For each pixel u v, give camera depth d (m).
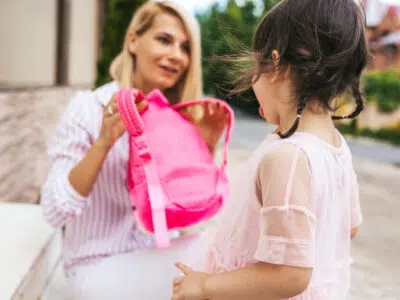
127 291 1.48
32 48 8.34
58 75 9.95
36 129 5.63
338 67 1.08
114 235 1.67
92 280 1.54
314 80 1.06
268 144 1.14
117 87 1.83
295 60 1.08
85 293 1.50
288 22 1.10
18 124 5.16
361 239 4.50
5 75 7.31
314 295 1.13
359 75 1.16
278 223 1.01
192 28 1.89
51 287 1.94
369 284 3.42
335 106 1.14
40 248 1.84
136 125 1.44
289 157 1.04
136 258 1.62
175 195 1.48
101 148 1.46
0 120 4.58
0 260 1.71
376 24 23.23
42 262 1.83
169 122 1.62
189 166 1.54
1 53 7.11
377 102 16.05
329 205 1.11
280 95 1.14
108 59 9.70
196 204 1.50
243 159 8.41
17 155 4.55
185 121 1.69
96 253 1.64
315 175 1.04
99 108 1.68
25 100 5.68
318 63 1.06
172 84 1.95
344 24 1.08
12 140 4.72
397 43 21.67
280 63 1.11
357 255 4.05
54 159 1.60
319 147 1.08
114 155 1.63
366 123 16.16
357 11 1.12
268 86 1.16
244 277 1.07
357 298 3.17
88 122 1.64
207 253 1.32
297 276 1.01
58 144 1.61
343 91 1.12
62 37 9.84
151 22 1.88
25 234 1.97
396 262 3.93
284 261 1.01
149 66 1.89
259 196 1.13
